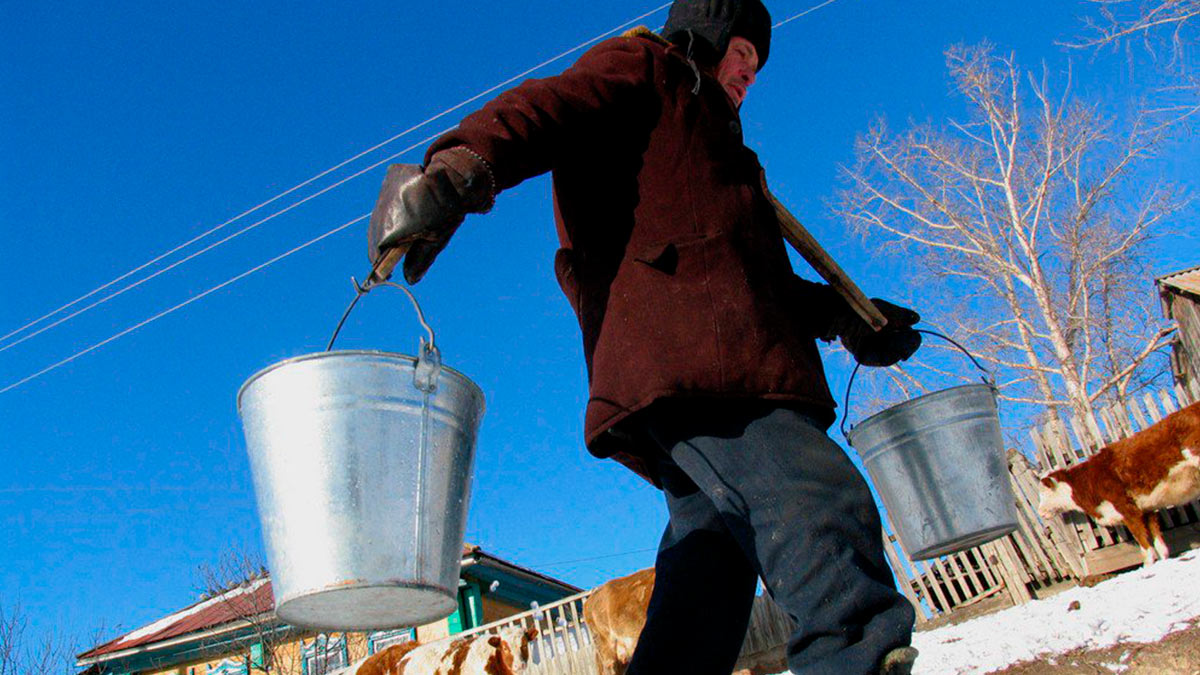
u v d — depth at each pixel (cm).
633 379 148
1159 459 759
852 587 131
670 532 177
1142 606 360
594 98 155
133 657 1962
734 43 192
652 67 164
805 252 192
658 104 163
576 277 168
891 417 224
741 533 144
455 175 138
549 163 153
